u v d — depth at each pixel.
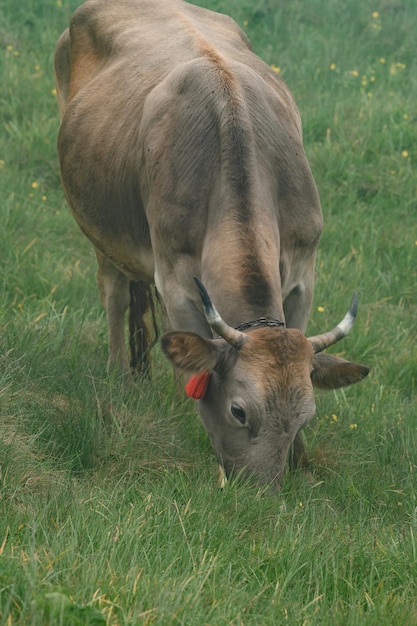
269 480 13.24
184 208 15.26
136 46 18.33
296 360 13.20
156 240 15.89
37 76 31.19
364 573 12.33
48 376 16.31
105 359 18.52
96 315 20.52
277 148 15.59
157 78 17.16
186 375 15.64
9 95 30.48
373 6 40.03
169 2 19.78
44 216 24.56
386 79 34.06
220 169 15.02
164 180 15.56
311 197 15.85
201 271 14.96
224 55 17.05
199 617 10.05
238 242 14.44
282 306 15.20
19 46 33.47
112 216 17.64
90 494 13.15
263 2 38.44
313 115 30.11
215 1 37.78
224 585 11.08
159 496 13.16
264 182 15.09
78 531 11.61
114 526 11.90
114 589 10.12
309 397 13.12
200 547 11.73
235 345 13.32
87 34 19.78
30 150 27.56
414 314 22.66
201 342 13.55
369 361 20.48
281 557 12.01
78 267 22.78
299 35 36.41
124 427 15.59
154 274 17.20
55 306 20.58
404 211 26.56
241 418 13.34
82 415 15.41
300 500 14.58
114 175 17.31
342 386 14.16
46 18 35.94
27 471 13.51
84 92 18.77
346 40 36.72
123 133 17.19
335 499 15.13
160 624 9.69
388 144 28.91
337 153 28.08
